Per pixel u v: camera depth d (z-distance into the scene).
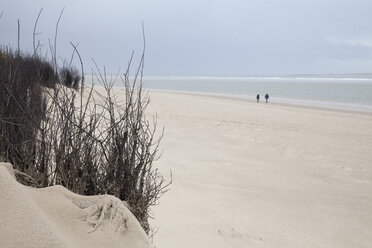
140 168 2.37
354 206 4.71
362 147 9.60
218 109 18.42
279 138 10.23
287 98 33.75
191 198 4.11
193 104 20.67
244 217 3.78
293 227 3.73
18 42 2.71
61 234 1.35
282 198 4.74
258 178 5.65
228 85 74.88
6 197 1.27
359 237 3.67
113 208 1.70
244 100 28.73
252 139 9.64
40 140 2.33
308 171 6.59
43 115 2.50
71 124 2.30
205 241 2.97
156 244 2.71
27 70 3.29
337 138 11.05
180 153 6.66
